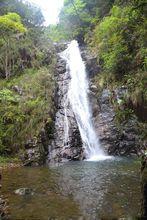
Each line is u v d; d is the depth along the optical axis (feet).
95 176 52.26
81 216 33.96
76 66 101.65
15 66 94.99
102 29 91.56
